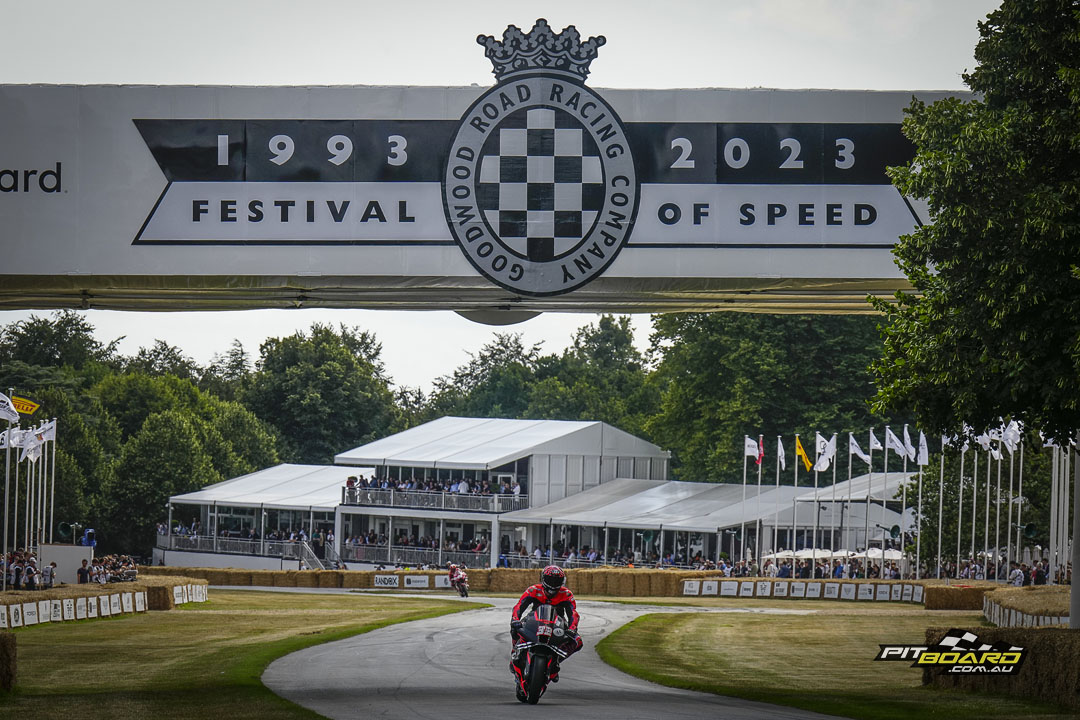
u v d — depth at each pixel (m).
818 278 33.59
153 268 33.66
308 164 33.66
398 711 26.27
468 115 33.47
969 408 30.27
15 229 33.62
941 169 30.12
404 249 33.47
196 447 154.88
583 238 33.44
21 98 33.72
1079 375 28.41
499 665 39.44
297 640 47.91
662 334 139.25
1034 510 97.56
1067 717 26.94
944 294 30.69
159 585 73.56
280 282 33.88
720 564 102.69
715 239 33.53
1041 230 28.55
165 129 33.72
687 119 33.59
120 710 27.11
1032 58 31.09
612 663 41.19
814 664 42.31
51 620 60.91
